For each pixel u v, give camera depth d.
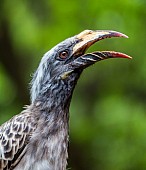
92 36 10.02
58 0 18.06
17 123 9.95
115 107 18.03
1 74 18.16
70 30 17.97
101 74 18.58
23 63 18.02
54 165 9.80
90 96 18.47
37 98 10.07
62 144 9.92
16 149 9.87
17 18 18.44
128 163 17.02
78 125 17.81
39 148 9.76
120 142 17.34
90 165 17.38
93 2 17.81
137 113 17.83
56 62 10.00
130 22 17.92
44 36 18.16
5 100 18.14
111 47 17.98
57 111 9.95
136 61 18.36
